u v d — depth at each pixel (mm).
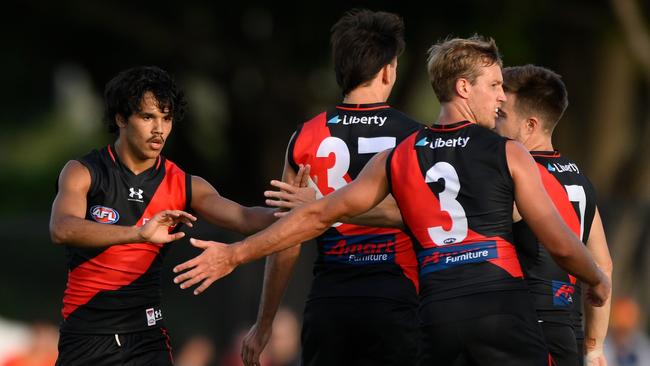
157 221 14664
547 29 49250
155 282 16734
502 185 13688
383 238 16172
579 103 52438
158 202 16516
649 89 53531
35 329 32500
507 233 13773
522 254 15711
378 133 16391
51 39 52812
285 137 52875
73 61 54188
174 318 35344
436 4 46469
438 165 13977
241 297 35031
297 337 33906
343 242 16312
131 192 16328
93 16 48781
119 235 14961
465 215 13727
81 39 52688
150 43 49781
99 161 16328
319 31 48875
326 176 16469
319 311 16391
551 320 15547
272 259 17094
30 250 36781
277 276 17141
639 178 52031
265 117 52625
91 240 15164
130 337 16438
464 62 14391
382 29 16672
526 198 13570
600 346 16734
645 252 34969
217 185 56156
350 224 16219
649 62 47312
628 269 34875
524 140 16703
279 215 15750
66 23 51250
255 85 52188
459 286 13594
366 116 16531
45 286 36562
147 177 16500
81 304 16359
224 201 16906
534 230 13641
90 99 71250
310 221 14484
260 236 14477
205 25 50156
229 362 33875
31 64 57688
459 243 13734
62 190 16047
